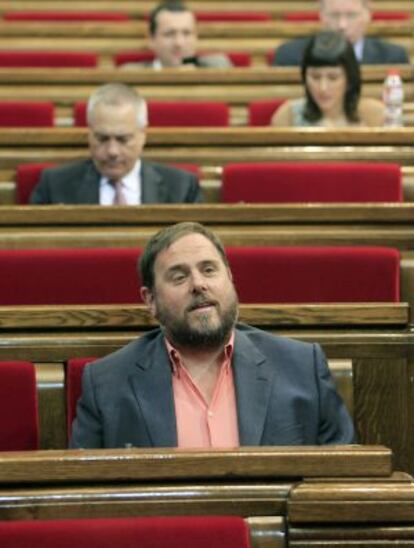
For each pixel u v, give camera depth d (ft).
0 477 11.35
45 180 23.67
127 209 19.86
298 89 31.40
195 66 34.09
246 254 18.11
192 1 43.14
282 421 14.69
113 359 15.05
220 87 31.35
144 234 19.44
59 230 19.57
